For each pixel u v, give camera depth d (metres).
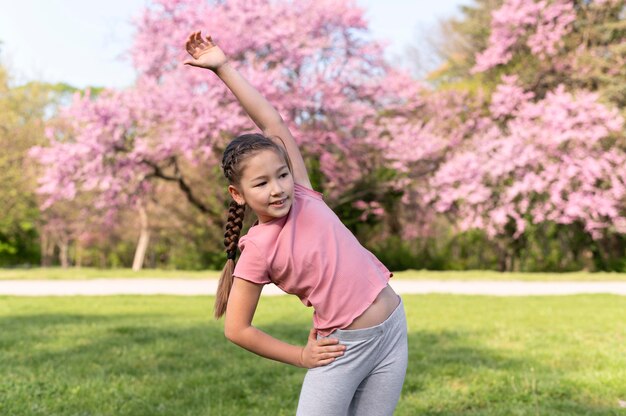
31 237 36.34
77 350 6.91
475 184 20.98
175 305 12.12
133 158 20.19
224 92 19.64
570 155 20.66
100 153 19.78
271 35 20.34
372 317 2.24
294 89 21.22
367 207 24.48
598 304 11.88
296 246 2.22
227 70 2.56
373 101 22.88
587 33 24.16
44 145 29.58
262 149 2.17
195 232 29.11
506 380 5.32
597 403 4.71
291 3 21.91
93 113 19.66
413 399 4.79
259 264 2.24
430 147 22.73
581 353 6.55
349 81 22.11
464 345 7.19
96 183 20.14
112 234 30.89
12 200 29.61
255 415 4.46
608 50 24.02
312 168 24.25
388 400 2.31
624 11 24.06
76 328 8.60
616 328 8.56
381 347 2.27
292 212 2.27
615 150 20.50
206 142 19.84
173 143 19.83
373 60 22.45
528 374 5.53
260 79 19.45
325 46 21.33
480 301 12.39
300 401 2.28
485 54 23.78
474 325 8.90
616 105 22.70
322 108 21.23
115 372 5.82
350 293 2.23
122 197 22.05
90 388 5.11
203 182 27.75
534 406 4.56
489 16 26.97
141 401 4.80
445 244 28.95
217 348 7.01
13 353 6.73
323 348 2.21
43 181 20.14
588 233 24.16
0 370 5.85
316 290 2.23
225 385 5.27
